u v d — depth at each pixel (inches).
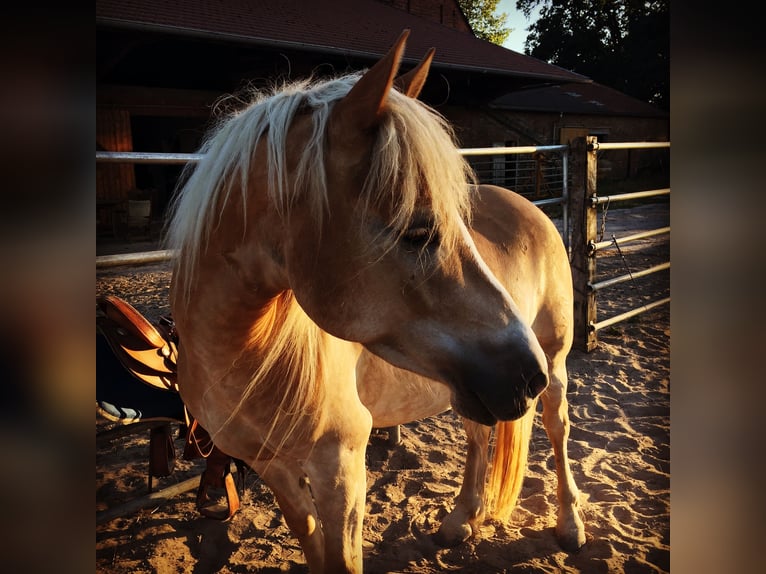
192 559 86.7
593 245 171.0
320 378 53.1
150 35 320.5
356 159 42.6
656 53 1087.0
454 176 43.5
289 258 45.1
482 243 78.3
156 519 96.1
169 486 102.9
